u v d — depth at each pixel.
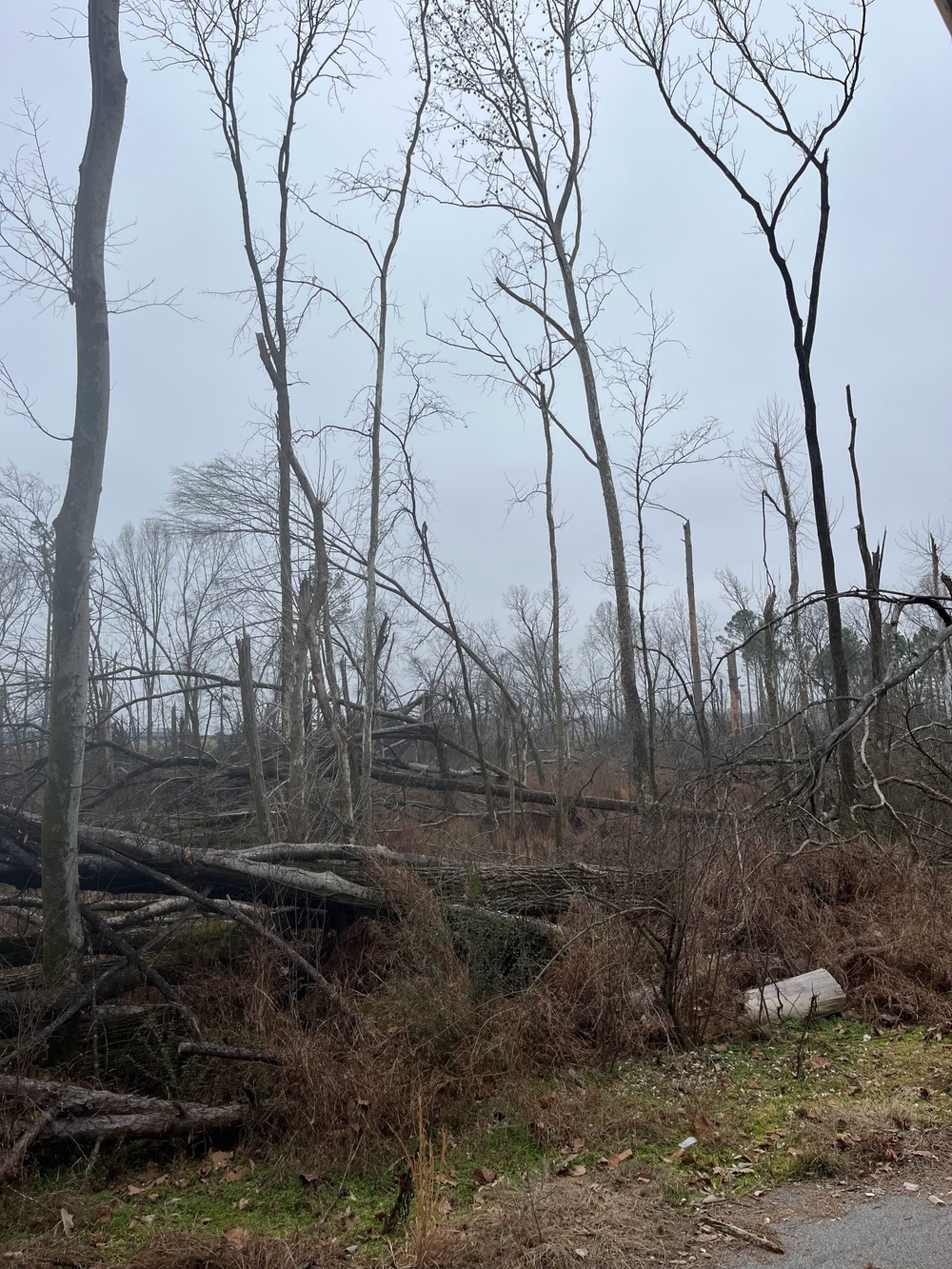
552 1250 3.89
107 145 7.22
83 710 6.89
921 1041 6.55
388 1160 5.19
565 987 6.94
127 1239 4.58
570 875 8.76
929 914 8.21
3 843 7.56
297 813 10.77
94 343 7.08
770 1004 7.08
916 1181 4.45
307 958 8.04
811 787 9.23
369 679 12.85
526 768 20.59
